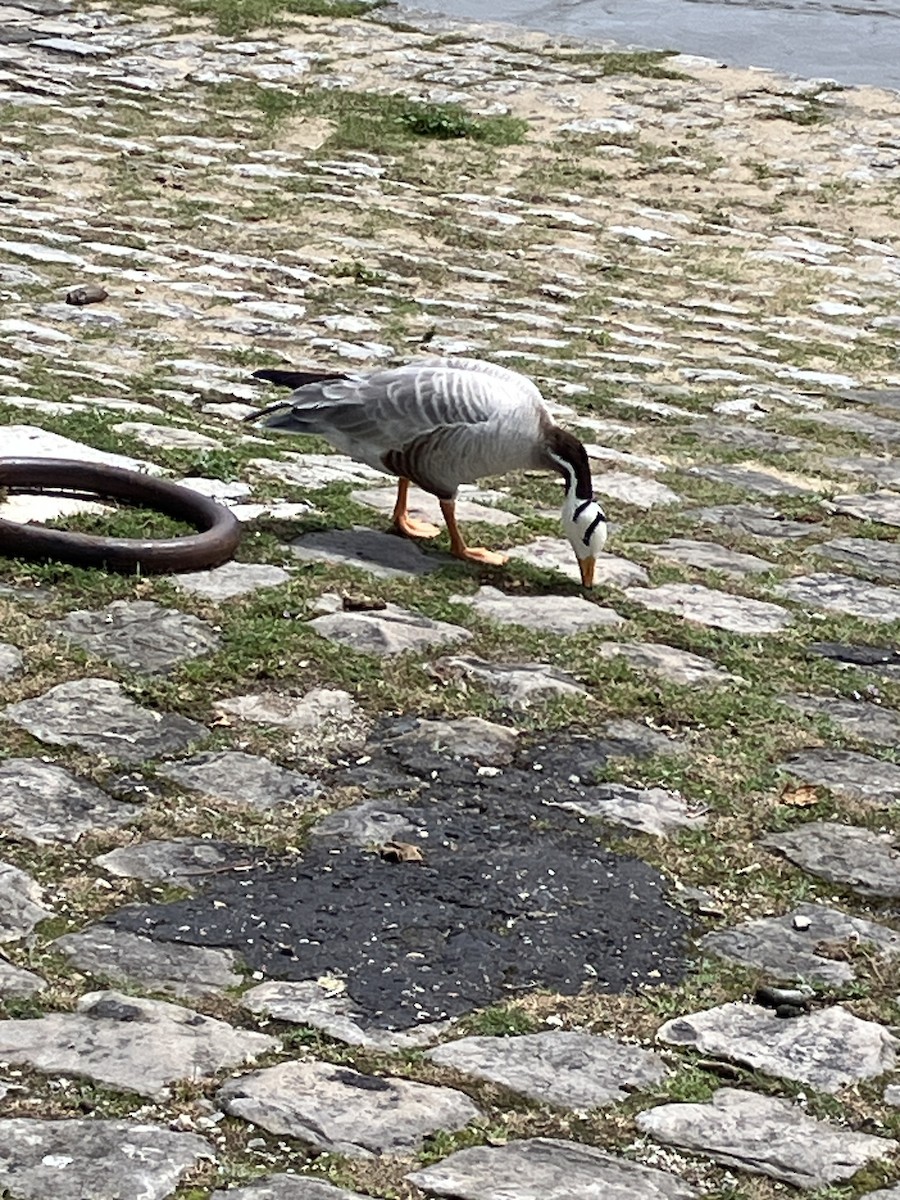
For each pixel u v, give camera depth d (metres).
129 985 3.46
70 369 5.61
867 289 7.11
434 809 3.88
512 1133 3.29
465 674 4.24
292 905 3.63
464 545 4.70
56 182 7.40
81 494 4.74
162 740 3.96
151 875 3.66
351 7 10.73
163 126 8.50
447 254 7.07
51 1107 3.25
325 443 5.32
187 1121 3.25
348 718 4.08
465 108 9.12
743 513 5.17
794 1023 3.51
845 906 3.76
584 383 5.97
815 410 5.95
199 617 4.32
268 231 7.08
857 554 4.99
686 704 4.23
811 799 3.98
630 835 3.86
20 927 3.54
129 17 10.32
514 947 3.60
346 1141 3.24
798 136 8.96
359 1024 3.43
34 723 3.96
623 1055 3.43
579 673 4.30
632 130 8.95
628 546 4.90
